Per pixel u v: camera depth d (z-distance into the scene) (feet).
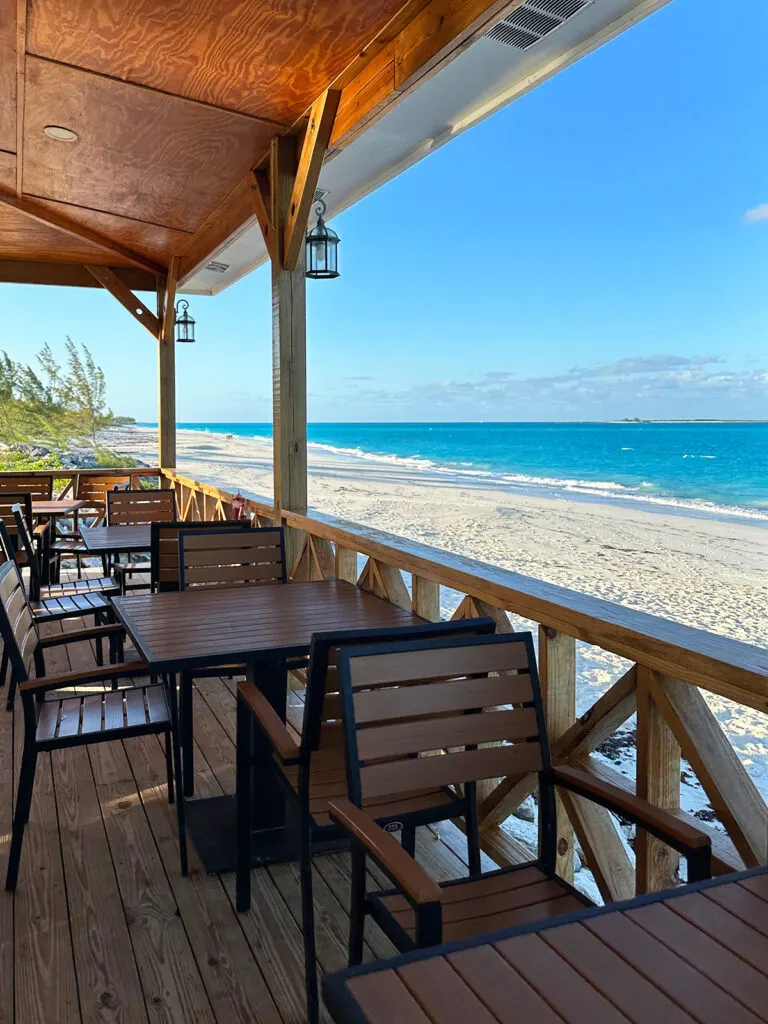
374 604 9.03
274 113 11.35
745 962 3.09
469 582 7.43
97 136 12.78
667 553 51.47
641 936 3.25
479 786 7.59
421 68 8.23
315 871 7.45
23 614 8.15
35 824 8.23
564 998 2.87
